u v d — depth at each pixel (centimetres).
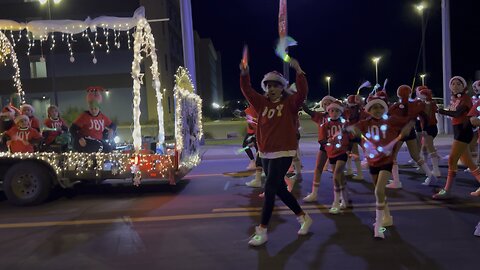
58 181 811
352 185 895
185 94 886
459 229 582
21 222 686
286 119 528
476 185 850
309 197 761
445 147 1517
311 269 461
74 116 2706
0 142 869
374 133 579
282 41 537
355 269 458
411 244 529
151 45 899
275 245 539
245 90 543
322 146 731
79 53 3594
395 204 722
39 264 500
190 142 946
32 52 3556
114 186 965
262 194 827
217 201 783
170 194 860
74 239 588
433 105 941
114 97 3609
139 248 544
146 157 811
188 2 1830
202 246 544
